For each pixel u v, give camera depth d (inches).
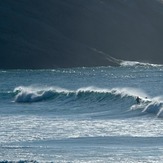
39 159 2723.9
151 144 2984.7
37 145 3019.2
